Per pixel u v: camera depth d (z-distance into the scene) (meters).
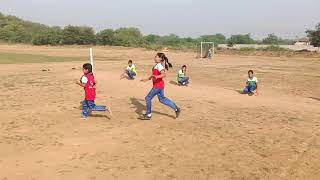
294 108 13.28
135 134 9.54
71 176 6.80
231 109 12.83
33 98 14.61
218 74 25.33
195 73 26.00
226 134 9.56
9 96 15.08
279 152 8.17
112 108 12.70
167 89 17.33
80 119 11.13
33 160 7.62
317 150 8.35
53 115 11.62
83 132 9.72
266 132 9.81
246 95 16.12
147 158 7.75
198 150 8.26
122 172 7.00
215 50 65.81
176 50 66.94
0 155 7.91
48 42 86.88
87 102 11.11
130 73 20.73
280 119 11.38
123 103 13.60
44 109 12.49
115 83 18.88
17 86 17.94
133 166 7.30
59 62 36.19
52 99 14.38
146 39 99.81
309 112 12.61
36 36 88.88
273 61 41.47
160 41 100.38
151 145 8.61
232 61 40.78
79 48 73.94
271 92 17.39
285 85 20.03
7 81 19.86
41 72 24.88
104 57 47.62
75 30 87.56
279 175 6.88
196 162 7.52
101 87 17.47
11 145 8.59
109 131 9.82
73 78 21.06
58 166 7.29
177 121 10.97
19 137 9.23
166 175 6.86
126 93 15.84
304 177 6.82
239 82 21.08
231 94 16.22
